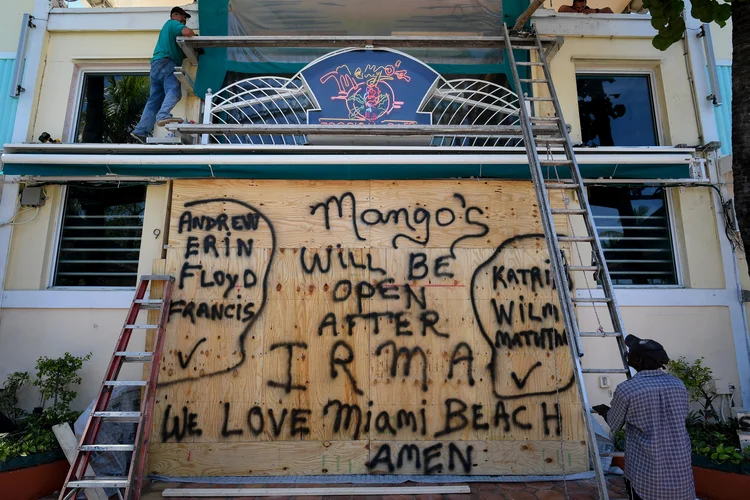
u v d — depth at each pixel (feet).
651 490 10.82
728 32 22.59
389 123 18.94
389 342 17.42
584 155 18.67
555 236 13.48
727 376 19.25
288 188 18.44
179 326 17.31
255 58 20.94
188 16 20.45
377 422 16.92
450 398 17.10
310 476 16.52
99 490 14.01
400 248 18.10
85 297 19.13
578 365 11.94
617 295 19.63
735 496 14.48
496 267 18.06
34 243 19.65
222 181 18.44
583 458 16.90
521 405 17.13
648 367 11.68
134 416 14.24
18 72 20.90
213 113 20.29
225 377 17.06
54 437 15.65
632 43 22.20
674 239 20.71
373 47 19.30
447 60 21.26
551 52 20.75
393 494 15.31
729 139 21.34
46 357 18.65
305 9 21.01
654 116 22.33
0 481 13.88
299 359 17.24
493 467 16.71
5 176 19.80
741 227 11.79
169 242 17.99
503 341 17.53
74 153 18.71
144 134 19.81
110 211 20.61
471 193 18.57
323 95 19.06
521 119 16.67
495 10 21.17
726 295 19.80
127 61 21.68
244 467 16.56
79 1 27.99
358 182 18.57
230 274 17.78
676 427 11.10
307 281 17.78
